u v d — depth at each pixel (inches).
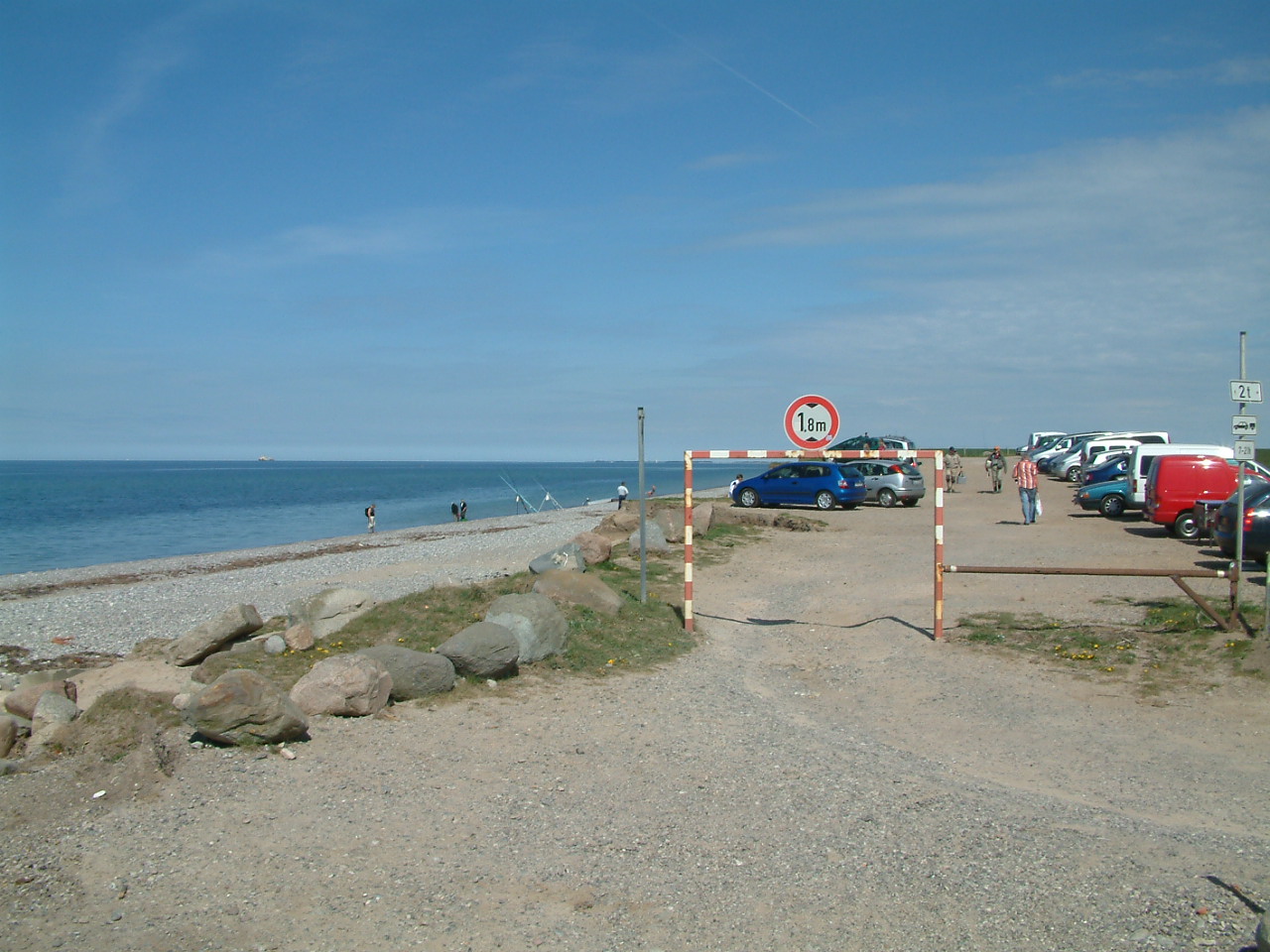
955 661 442.6
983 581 656.4
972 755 319.0
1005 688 399.2
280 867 201.8
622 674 407.5
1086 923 185.0
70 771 249.9
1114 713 362.3
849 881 205.5
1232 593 447.2
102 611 794.2
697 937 178.5
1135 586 604.4
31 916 175.3
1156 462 908.6
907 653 462.9
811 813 249.0
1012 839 231.8
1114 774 296.8
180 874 196.2
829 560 791.1
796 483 1327.5
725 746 313.7
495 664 373.7
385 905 186.7
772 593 642.2
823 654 473.4
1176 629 461.1
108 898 183.9
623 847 222.4
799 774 285.0
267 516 2396.7
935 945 176.6
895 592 633.0
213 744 277.6
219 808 233.0
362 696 319.9
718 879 205.5
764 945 175.9
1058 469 1859.0
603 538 685.3
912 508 1336.1
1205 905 192.7
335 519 2287.2
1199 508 832.3
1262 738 329.4
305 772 262.8
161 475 6530.5
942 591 484.7
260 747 279.0
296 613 439.8
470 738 305.9
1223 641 427.2
